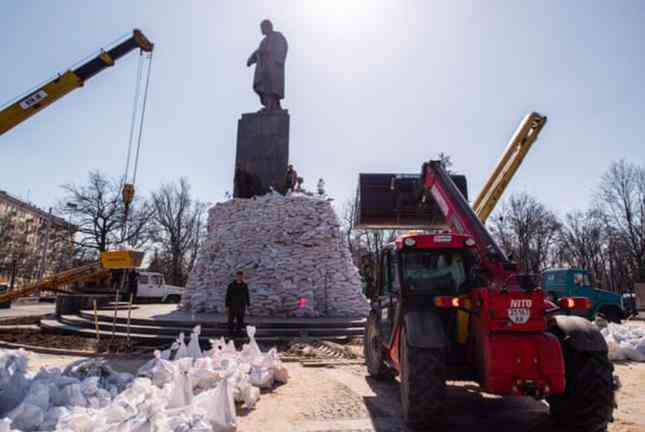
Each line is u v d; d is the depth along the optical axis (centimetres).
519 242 3941
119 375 519
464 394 584
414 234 518
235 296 1034
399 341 499
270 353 657
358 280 1592
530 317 393
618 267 4084
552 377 380
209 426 344
